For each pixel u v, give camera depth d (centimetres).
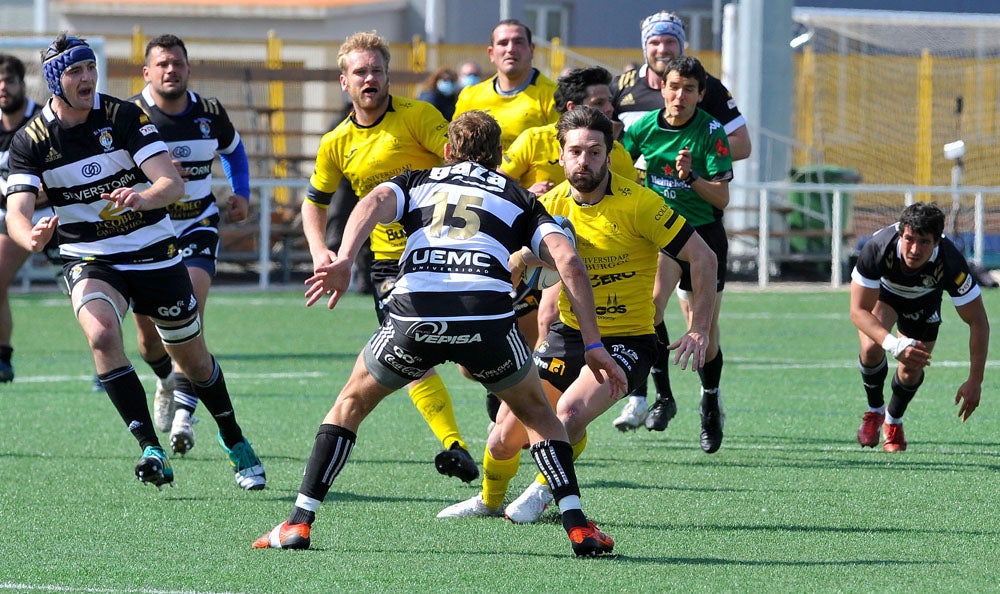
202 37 9044
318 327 4988
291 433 2842
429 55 8400
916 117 8631
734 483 2336
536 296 2652
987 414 3144
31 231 2052
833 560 1764
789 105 7169
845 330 4972
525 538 1894
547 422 1800
